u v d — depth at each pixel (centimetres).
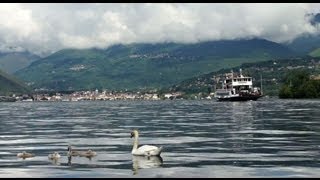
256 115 11369
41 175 3519
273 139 5809
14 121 11069
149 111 16000
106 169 3753
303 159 4131
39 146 5556
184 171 3609
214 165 3866
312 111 12606
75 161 4228
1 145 5706
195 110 15875
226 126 8088
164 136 6494
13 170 3762
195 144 5428
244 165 3847
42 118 12469
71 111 18088
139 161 4172
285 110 13462
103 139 6284
